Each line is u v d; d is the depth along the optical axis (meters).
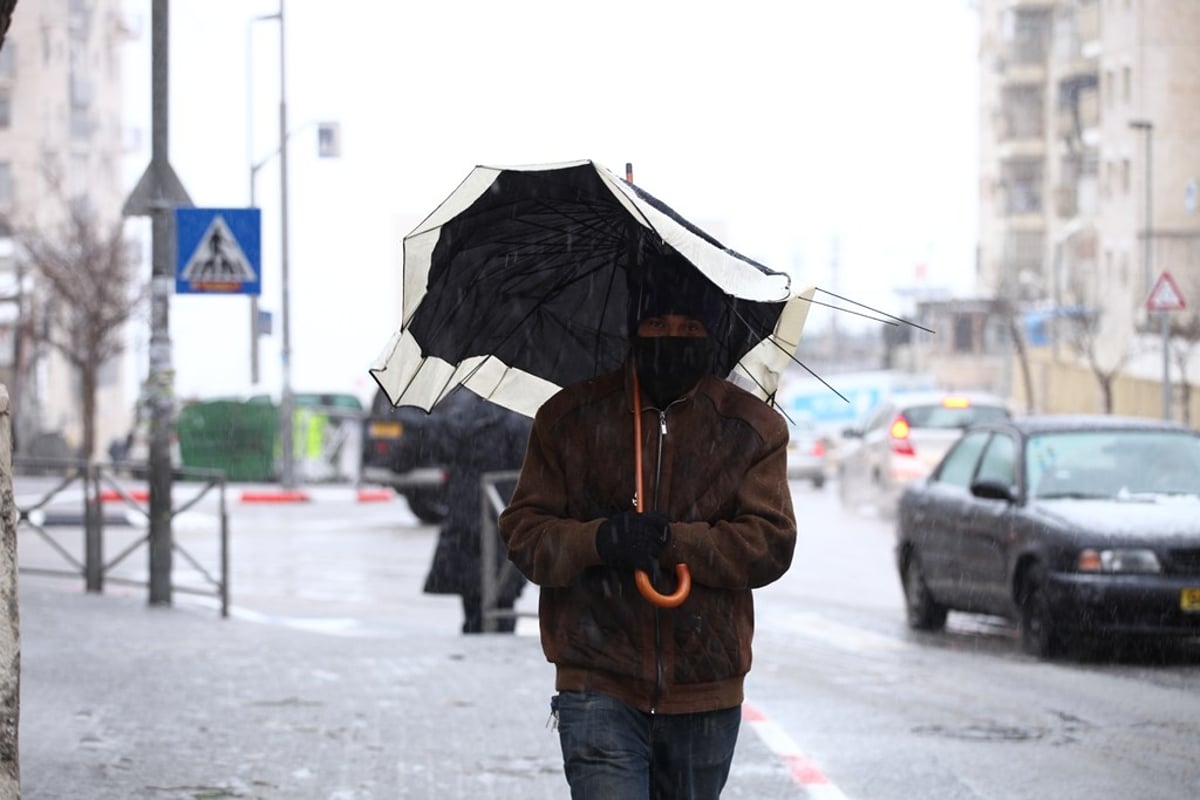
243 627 17.94
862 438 38.12
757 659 16.30
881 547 30.00
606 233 6.13
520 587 17.30
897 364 105.44
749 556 5.68
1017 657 16.44
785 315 6.14
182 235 19.19
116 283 66.81
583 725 5.72
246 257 19.17
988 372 94.94
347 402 59.88
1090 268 82.25
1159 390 66.88
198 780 9.72
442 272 6.01
